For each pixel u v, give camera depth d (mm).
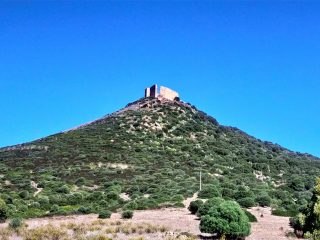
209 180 64062
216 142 100500
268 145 122562
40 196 55531
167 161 80000
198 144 96500
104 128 106562
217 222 27250
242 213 27812
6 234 28453
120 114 119875
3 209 38812
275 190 61906
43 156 84688
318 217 21562
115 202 51125
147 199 49750
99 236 26484
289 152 123750
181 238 26891
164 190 55969
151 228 30641
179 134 102938
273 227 33188
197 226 32688
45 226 31812
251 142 114875
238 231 27219
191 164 79312
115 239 26828
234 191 52781
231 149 98062
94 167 75062
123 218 38094
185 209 44250
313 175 87500
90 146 90188
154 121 109188
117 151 86062
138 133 100875
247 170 80312
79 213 44562
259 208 46594
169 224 33625
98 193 55000
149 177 66500
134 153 84625
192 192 54125
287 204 49719
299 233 28891
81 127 117938
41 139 106750
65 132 114500
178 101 135250
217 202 37875
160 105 123875
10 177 68562
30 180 66688
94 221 35031
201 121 118812
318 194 21906
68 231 30516
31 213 44844
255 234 29703
